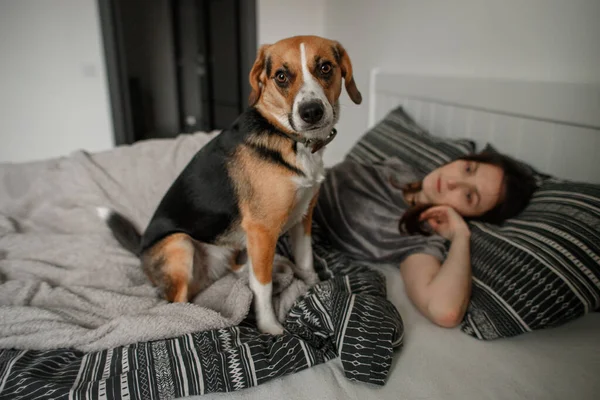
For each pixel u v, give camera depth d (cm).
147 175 194
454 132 202
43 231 171
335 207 172
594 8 137
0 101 351
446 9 207
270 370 103
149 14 605
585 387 99
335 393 99
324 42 128
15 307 121
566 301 111
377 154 207
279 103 124
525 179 144
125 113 393
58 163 200
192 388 98
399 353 113
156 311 119
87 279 144
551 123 151
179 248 135
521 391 98
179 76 653
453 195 150
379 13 269
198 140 223
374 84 277
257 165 126
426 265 137
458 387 100
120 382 96
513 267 119
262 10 385
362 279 137
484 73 188
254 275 128
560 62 151
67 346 111
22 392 92
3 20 335
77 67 365
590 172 140
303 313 123
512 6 169
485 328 118
